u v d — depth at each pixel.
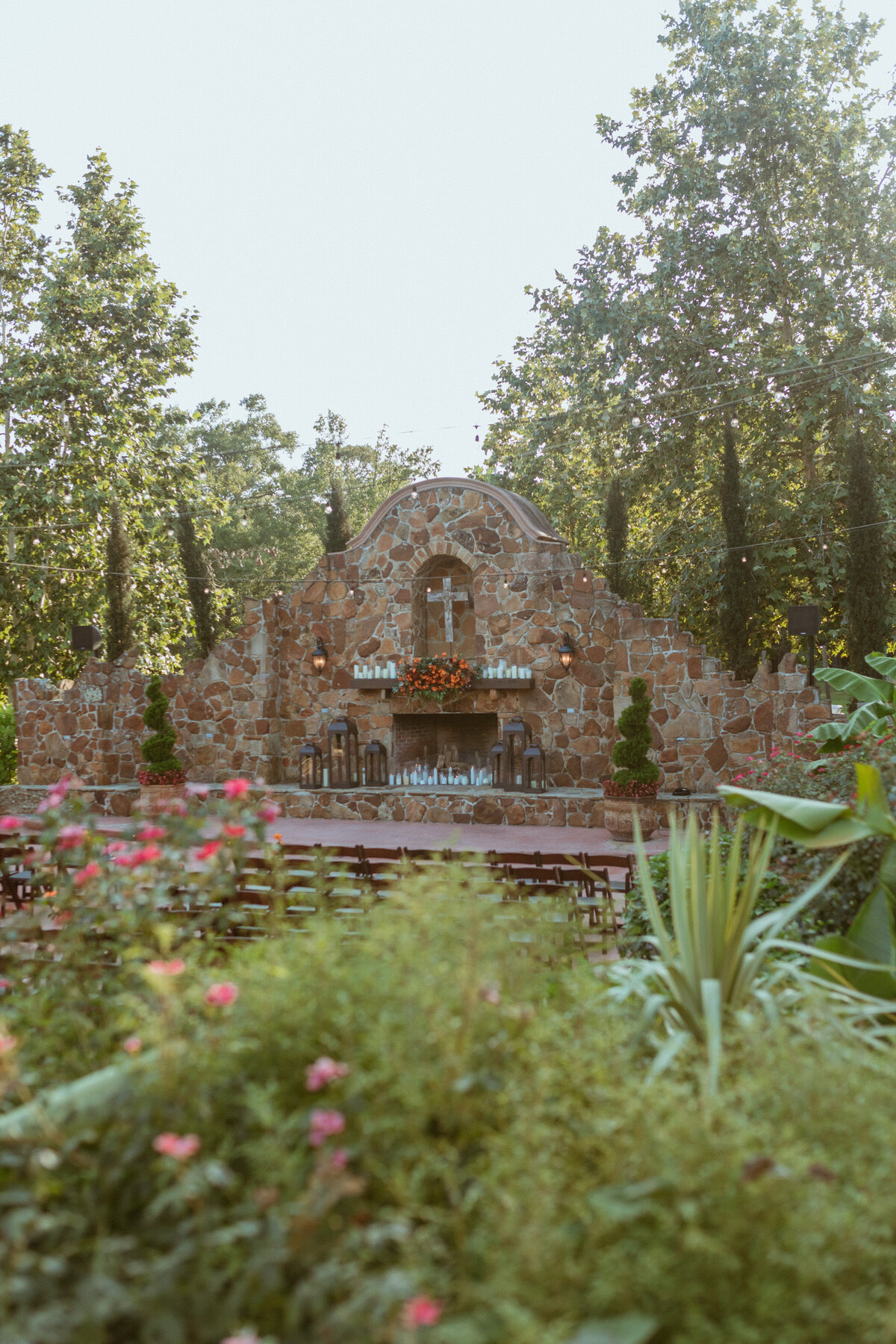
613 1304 2.25
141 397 27.36
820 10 25.08
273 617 19.72
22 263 26.36
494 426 28.83
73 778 5.12
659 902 7.26
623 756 15.39
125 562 24.30
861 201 24.38
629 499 26.55
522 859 9.85
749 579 21.81
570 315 26.72
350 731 18.73
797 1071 3.21
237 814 4.80
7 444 26.09
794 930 5.66
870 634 19.42
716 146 24.92
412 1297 2.12
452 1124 2.87
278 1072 3.06
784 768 9.90
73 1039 4.09
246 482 44.94
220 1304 2.31
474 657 18.42
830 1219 2.37
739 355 24.92
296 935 4.29
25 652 26.66
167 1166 2.51
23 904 8.66
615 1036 3.51
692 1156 2.52
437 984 3.21
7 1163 2.67
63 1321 2.19
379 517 19.02
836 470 24.70
